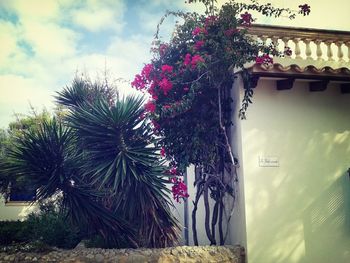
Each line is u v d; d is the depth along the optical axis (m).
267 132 5.54
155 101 5.48
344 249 5.38
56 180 5.19
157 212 5.32
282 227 5.24
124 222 5.22
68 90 6.97
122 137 5.26
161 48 5.94
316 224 5.38
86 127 5.27
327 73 5.39
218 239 6.27
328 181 5.59
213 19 5.46
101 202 5.43
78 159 5.37
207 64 5.18
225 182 5.84
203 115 5.71
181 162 5.49
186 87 5.60
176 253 4.77
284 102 5.75
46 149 5.31
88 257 4.63
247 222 5.14
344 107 5.95
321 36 6.20
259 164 5.39
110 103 6.71
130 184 4.88
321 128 5.78
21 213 10.16
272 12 5.75
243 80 5.29
